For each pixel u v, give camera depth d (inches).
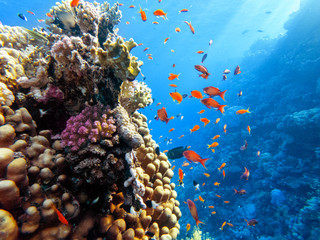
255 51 935.0
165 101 3486.7
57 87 80.4
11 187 51.0
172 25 1520.7
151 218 91.0
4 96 69.7
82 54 79.3
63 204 66.1
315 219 274.2
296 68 552.7
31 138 72.0
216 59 3154.5
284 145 408.5
